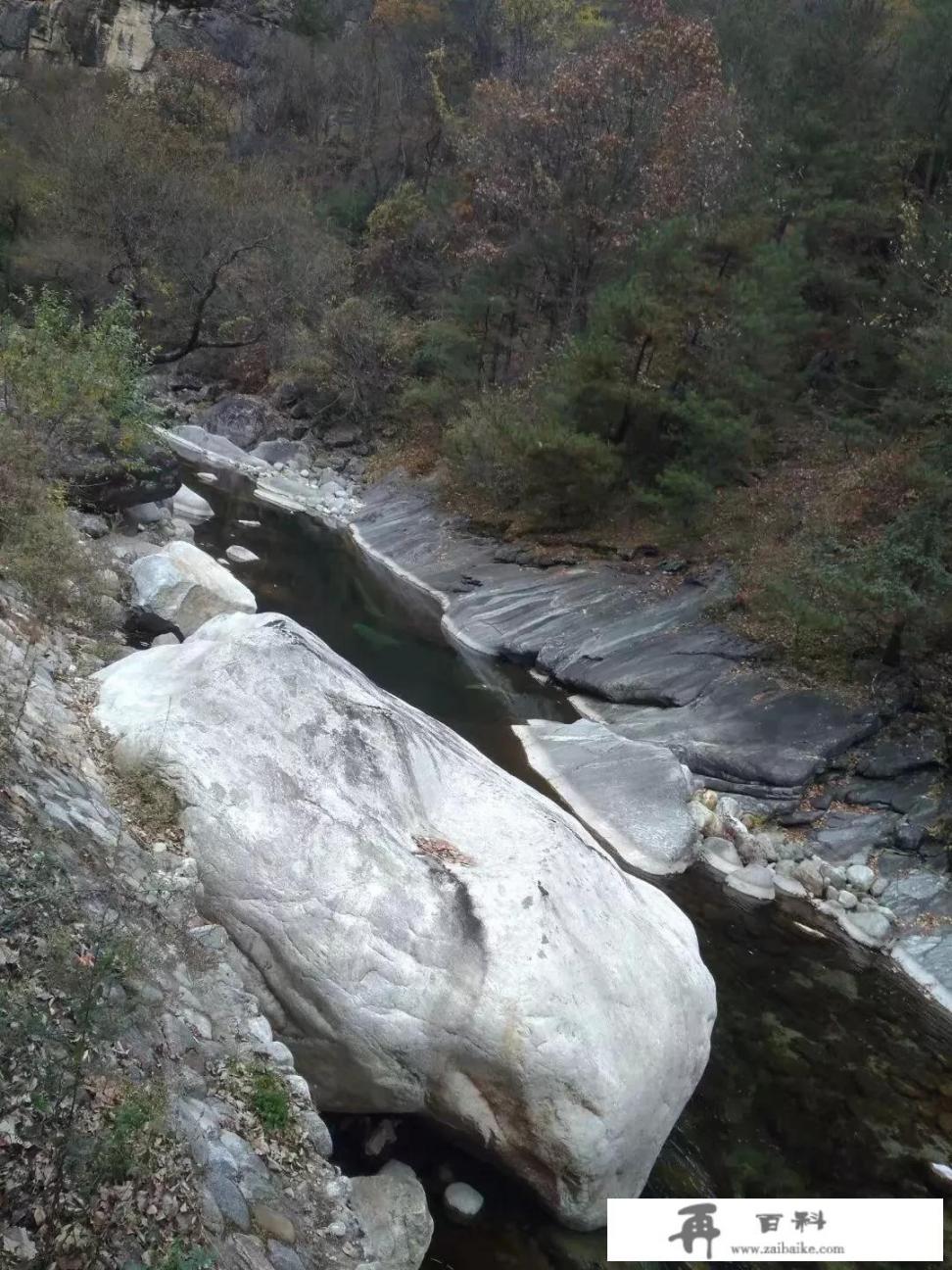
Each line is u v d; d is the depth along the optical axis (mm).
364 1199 5191
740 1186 6430
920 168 23812
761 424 19906
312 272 30688
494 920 5699
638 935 6293
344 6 53062
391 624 17359
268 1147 4684
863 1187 6586
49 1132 3641
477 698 14539
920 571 12891
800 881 10836
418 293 33219
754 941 9750
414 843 6156
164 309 30516
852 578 12859
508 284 27641
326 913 5668
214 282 28062
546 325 27125
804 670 13781
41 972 4262
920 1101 7609
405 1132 6051
